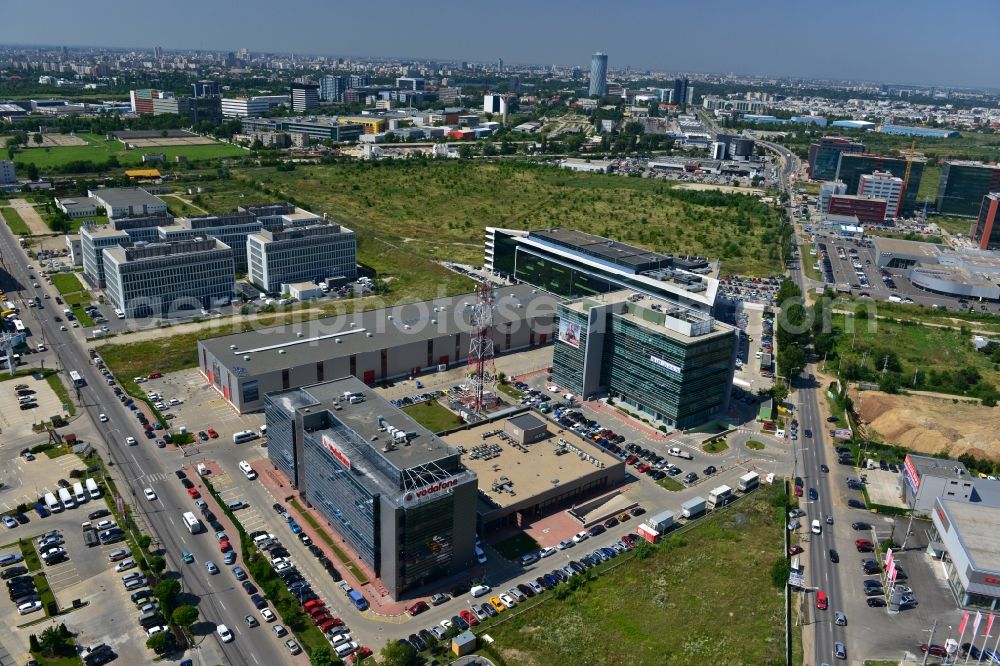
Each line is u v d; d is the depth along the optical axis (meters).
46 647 161.50
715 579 193.25
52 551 190.75
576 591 187.38
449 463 191.38
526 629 174.12
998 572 183.62
